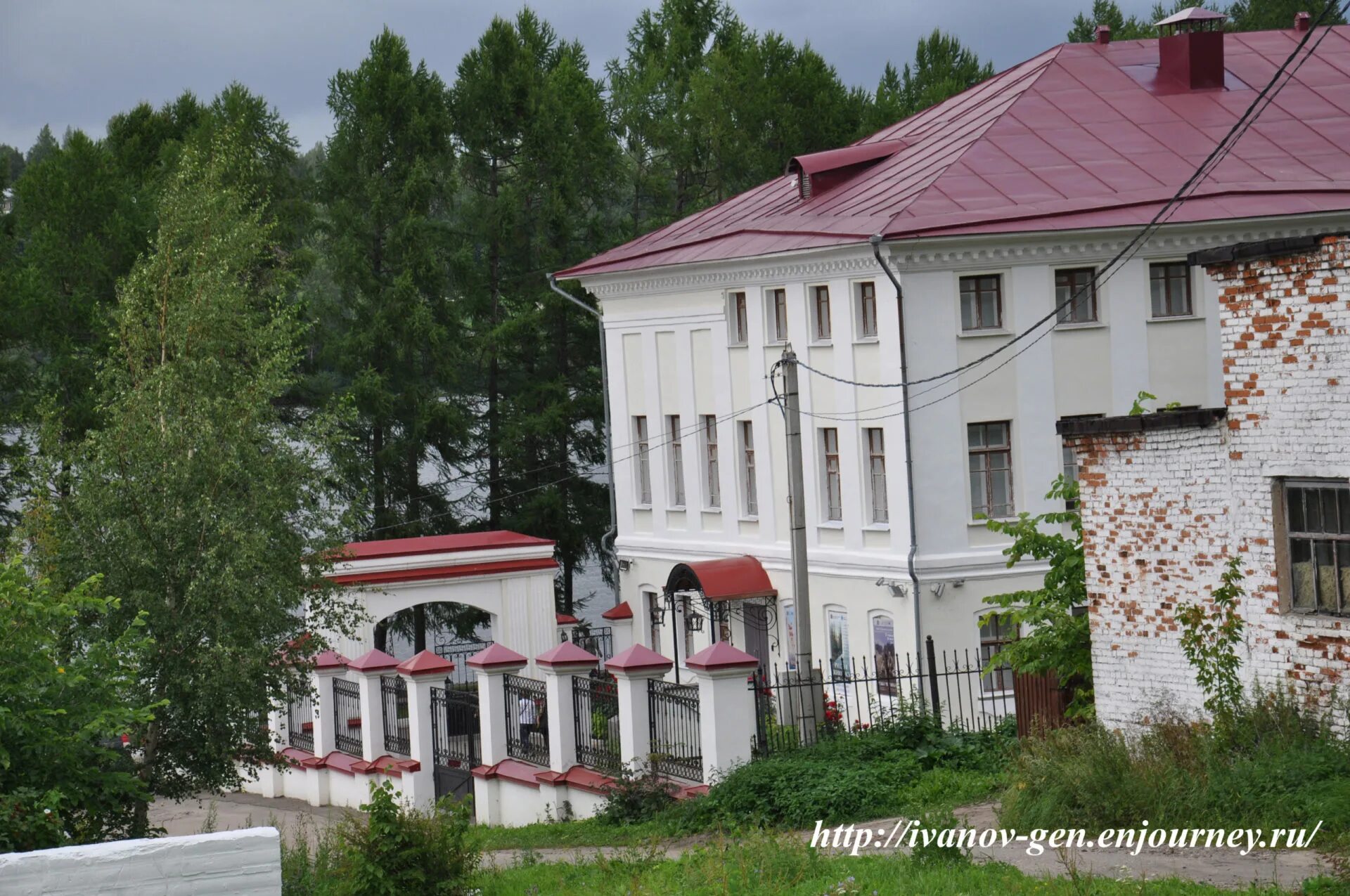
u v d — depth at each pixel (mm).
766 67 68750
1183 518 20297
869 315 37781
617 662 26031
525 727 29250
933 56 77812
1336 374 18172
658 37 75062
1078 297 36656
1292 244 18312
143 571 24641
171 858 9492
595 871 19859
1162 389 37219
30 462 26375
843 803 22344
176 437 25188
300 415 58531
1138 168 38469
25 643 16922
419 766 30766
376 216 59062
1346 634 18328
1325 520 18703
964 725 27281
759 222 43125
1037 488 36625
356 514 27516
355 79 60594
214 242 29422
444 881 19062
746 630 43062
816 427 39844
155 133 65500
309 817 31203
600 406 61344
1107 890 14703
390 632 58938
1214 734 19000
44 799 15914
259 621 24891
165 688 24359
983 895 14758
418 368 59500
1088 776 18141
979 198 36812
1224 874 15289
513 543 39469
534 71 63750
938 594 36188
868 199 39656
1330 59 44031
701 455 44875
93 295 55000
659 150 69375
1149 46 44281
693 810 23578
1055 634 22844
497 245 62281
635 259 46750
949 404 36250
